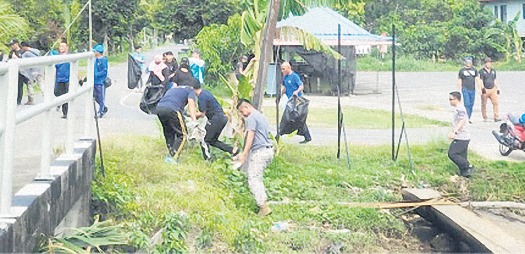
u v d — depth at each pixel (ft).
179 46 264.93
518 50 221.25
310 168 54.49
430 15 237.86
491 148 64.44
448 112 93.61
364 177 52.90
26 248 23.66
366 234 40.86
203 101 50.44
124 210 37.06
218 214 37.50
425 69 204.33
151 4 178.19
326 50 59.52
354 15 212.64
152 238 33.99
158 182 42.52
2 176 22.61
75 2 101.86
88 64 39.55
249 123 42.93
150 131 65.21
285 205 44.55
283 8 61.41
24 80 50.88
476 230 38.11
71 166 31.63
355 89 131.54
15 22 72.59
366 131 74.28
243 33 56.24
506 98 116.98
